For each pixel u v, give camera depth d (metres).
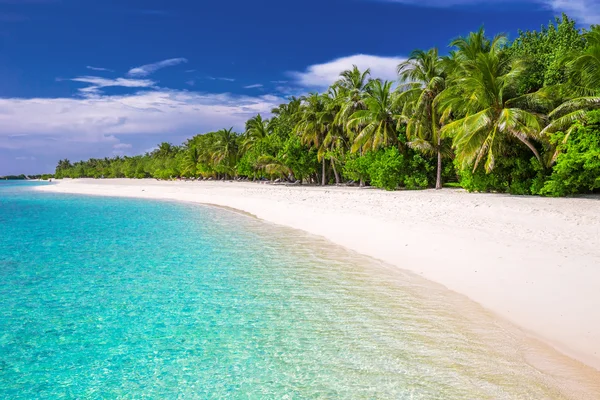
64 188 83.81
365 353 6.32
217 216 27.05
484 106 27.22
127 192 61.88
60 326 7.96
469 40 31.69
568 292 7.79
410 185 37.72
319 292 9.47
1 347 7.07
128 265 12.99
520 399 4.89
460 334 6.75
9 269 12.72
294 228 19.73
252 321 7.85
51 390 5.72
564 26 29.05
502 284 8.72
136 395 5.50
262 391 5.43
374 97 40.78
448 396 5.05
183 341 7.10
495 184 29.88
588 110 23.47
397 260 11.80
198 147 102.25
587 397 4.85
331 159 51.66
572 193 26.02
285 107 65.69
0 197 57.22
